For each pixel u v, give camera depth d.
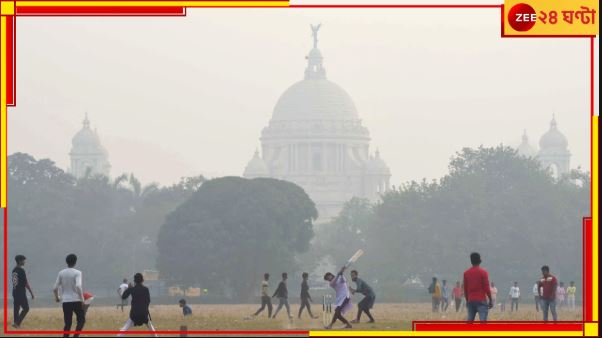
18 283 101.56
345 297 102.69
